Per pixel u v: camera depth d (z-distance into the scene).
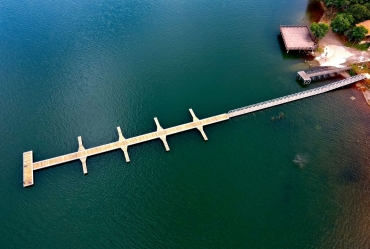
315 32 135.62
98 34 145.62
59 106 113.44
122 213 87.06
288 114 112.75
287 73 129.00
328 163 98.62
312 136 106.00
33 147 101.00
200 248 81.00
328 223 85.56
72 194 90.88
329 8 160.38
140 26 151.12
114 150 101.12
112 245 81.25
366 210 87.88
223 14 161.00
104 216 86.44
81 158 97.81
